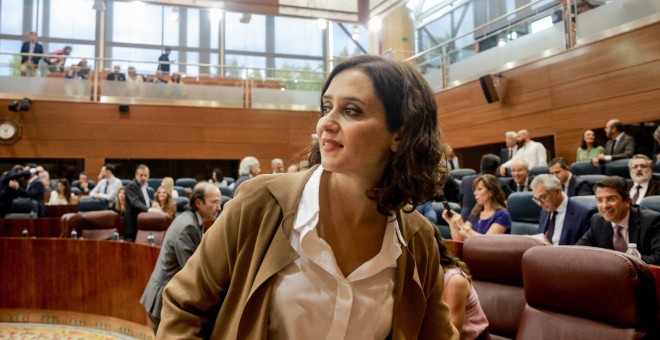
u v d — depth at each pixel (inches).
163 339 32.6
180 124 448.1
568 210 135.3
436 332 40.1
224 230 33.9
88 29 571.2
